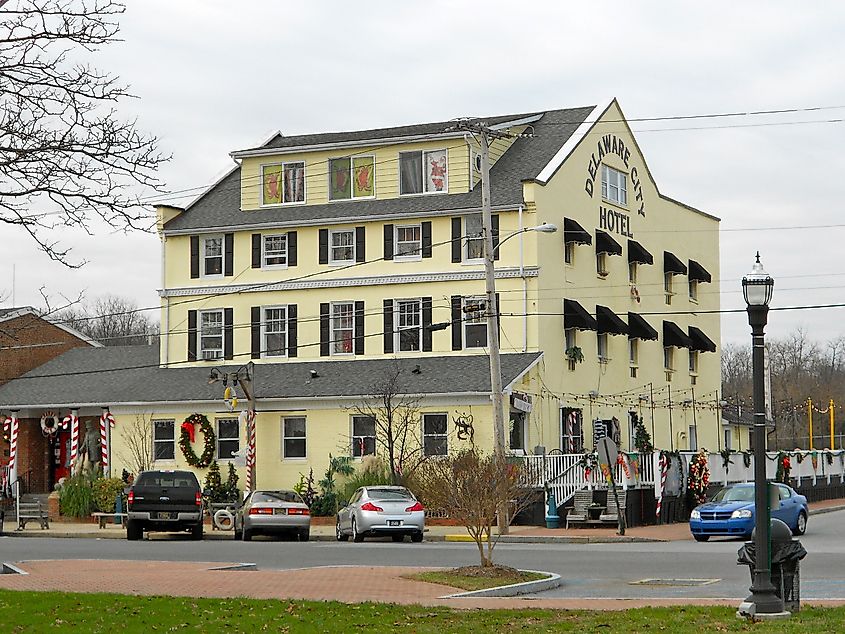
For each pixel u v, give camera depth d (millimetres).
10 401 54781
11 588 20906
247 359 52438
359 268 50812
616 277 54844
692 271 62438
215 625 15977
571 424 50000
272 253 52625
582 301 51625
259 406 49750
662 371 59219
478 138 48188
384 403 46219
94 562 27156
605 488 43500
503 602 19875
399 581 23016
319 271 51469
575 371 50875
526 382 46969
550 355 48844
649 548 33688
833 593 21109
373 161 51469
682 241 62188
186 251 54031
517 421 46781
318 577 23656
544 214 48688
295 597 20219
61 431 56469
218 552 32594
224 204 54594
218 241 53688
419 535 37969
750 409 71500
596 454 44031
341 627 16078
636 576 25031
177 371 53500
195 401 50562
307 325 51562
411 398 46656
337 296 51125
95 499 49062
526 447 46656
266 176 53188
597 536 38062
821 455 59750
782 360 116125
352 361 50562
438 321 49344
